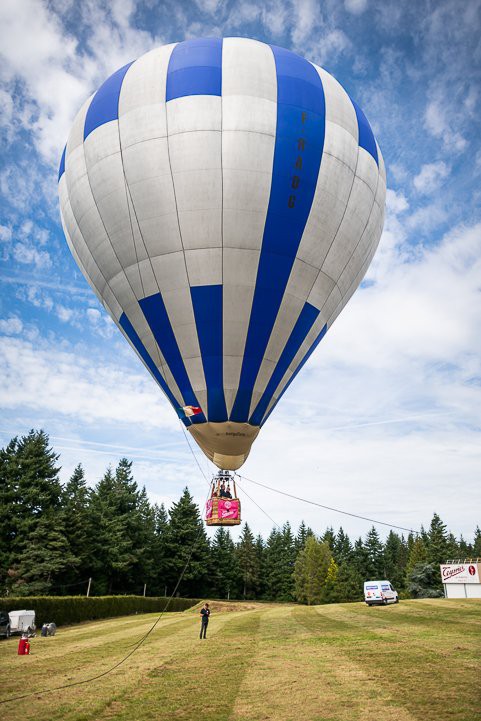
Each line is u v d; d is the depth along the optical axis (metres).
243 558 87.31
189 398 19.08
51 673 13.31
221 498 19.44
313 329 20.09
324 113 19.14
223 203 18.02
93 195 19.44
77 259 22.19
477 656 12.22
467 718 7.70
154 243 18.52
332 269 19.70
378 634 17.27
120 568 53.16
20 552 45.66
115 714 8.98
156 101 18.58
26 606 28.66
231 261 18.30
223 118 18.16
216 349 18.72
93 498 58.28
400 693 9.26
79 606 33.31
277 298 18.78
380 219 21.44
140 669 13.22
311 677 11.02
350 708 8.55
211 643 17.91
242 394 18.91
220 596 77.88
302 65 19.86
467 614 22.33
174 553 67.25
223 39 20.02
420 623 20.00
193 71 18.75
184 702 9.56
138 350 20.53
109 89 19.84
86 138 19.73
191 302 18.56
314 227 18.78
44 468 49.34
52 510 47.62
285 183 18.27
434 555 77.94
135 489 61.78
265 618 28.16
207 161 17.94
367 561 94.19
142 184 18.36
